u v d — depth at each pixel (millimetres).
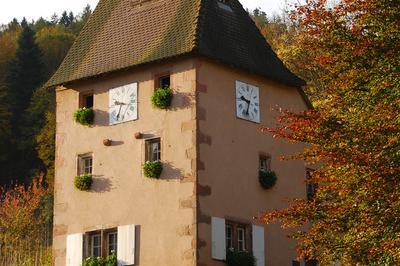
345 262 20312
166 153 28312
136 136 29109
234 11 31516
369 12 21094
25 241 51844
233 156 28984
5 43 86938
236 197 28750
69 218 30391
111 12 32156
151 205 28281
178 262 27219
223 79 29266
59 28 98562
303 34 23141
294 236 21625
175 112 28375
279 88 31891
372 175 18875
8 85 79750
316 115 21391
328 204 21297
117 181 29375
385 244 18406
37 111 78000
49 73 87188
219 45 29422
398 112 19391
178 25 29594
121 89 30000
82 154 30609
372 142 19656
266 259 29438
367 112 20406
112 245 29281
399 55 20438
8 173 74750
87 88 31047
